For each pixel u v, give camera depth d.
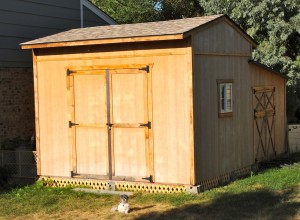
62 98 12.66
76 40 12.03
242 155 13.76
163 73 11.50
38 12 15.23
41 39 12.92
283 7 20.88
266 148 15.42
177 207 10.41
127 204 10.30
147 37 11.20
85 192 12.00
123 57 11.89
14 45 14.52
